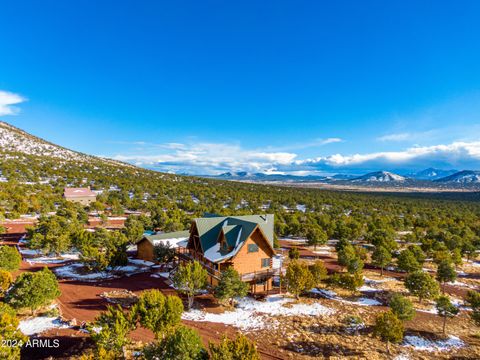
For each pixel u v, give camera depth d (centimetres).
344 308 3319
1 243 5459
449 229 7881
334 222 7931
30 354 2131
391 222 8875
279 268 3978
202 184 19000
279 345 2481
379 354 2422
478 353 2523
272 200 13750
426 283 3444
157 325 2117
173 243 4891
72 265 4419
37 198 9050
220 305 3238
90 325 2012
